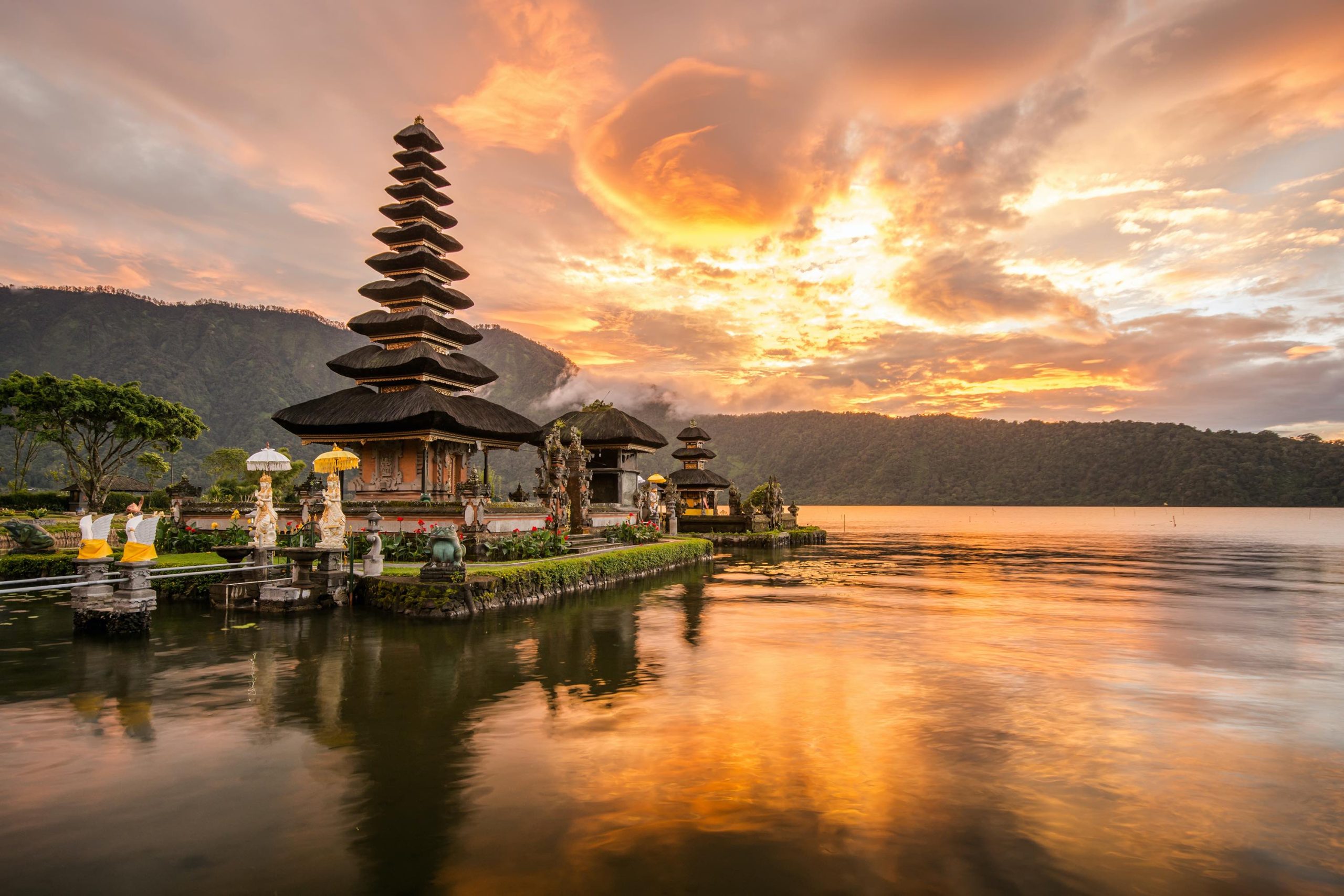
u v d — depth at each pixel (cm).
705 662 1410
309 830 675
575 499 3753
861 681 1266
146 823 689
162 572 1867
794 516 7244
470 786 783
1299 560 4497
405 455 3309
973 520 14300
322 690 1179
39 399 4756
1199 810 736
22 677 1252
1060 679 1298
